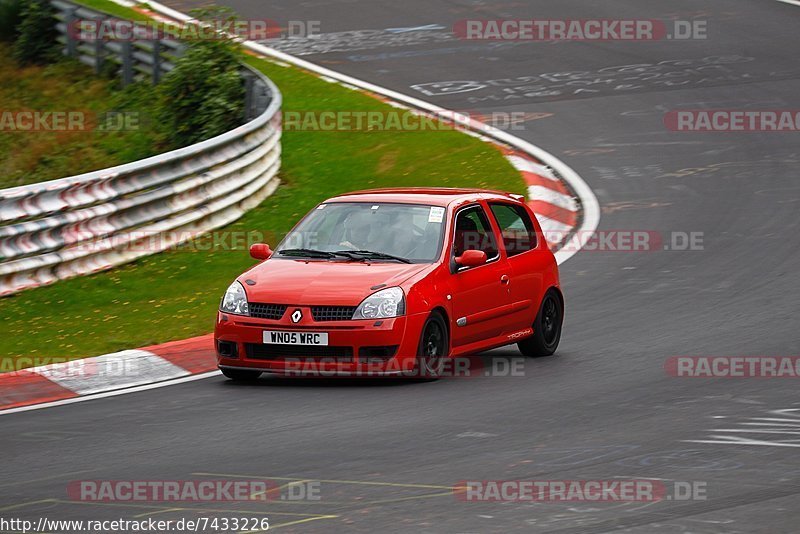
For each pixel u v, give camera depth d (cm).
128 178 5456
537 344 4072
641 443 2869
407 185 6819
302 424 3117
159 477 2644
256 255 3909
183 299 4828
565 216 6203
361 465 2700
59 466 2778
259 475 2634
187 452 2861
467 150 7375
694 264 5284
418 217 3872
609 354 3988
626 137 7688
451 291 3703
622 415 3164
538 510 2339
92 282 5100
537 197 6400
